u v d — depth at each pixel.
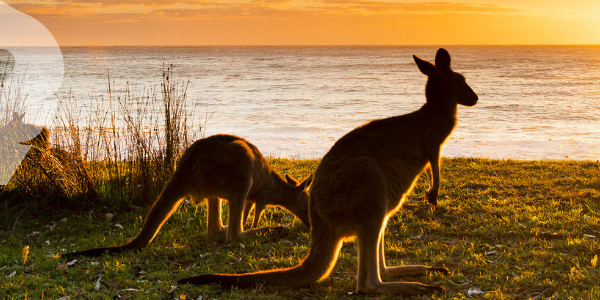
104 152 7.92
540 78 67.94
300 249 5.37
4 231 6.15
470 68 96.38
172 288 4.23
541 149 17.20
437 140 4.06
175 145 7.79
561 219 6.41
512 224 6.18
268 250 5.44
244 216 6.52
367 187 3.73
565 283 4.37
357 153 3.87
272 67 102.69
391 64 118.25
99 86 46.53
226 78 68.06
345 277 4.67
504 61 131.25
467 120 27.45
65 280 4.49
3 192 6.87
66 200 6.99
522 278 4.39
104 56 169.88
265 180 6.20
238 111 31.66
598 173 9.55
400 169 3.92
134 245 5.23
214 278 4.06
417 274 4.56
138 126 7.95
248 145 5.89
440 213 6.90
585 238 5.57
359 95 44.31
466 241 5.66
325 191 3.85
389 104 36.97
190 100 38.75
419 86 55.03
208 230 5.95
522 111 32.03
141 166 7.42
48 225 6.40
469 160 11.47
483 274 4.64
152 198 7.37
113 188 7.36
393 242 5.73
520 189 8.37
